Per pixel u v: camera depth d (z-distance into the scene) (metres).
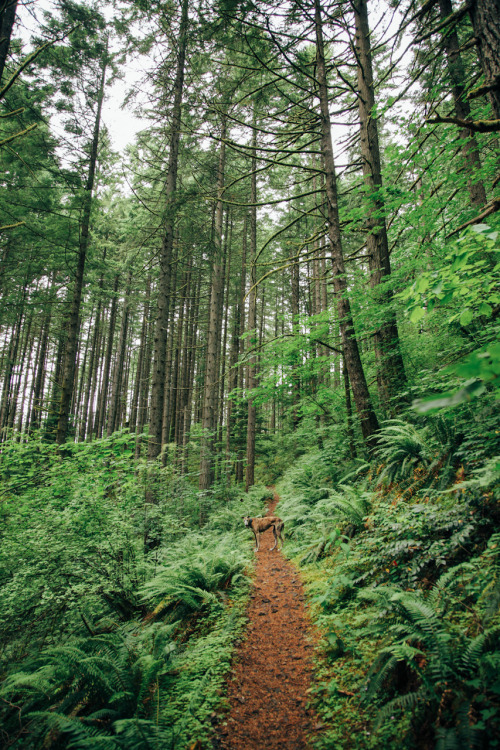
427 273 2.54
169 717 3.00
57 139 10.19
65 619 4.82
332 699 2.95
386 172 6.27
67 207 10.53
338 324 8.02
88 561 5.37
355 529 5.63
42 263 11.44
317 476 9.79
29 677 3.23
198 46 8.76
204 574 5.49
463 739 1.90
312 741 2.60
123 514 6.33
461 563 3.43
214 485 13.30
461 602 3.02
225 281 20.84
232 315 24.02
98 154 12.84
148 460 9.14
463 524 3.66
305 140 13.89
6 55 5.23
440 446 5.23
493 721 1.93
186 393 22.09
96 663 3.48
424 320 6.43
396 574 3.93
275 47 7.67
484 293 3.06
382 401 7.88
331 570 5.36
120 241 19.03
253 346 8.34
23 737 3.06
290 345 7.69
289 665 3.62
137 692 3.28
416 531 4.01
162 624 4.66
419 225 6.30
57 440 9.87
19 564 5.25
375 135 7.88
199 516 11.36
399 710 2.45
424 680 2.40
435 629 2.64
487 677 2.16
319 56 7.66
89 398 28.95
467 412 5.08
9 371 22.31
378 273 7.58
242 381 22.89
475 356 1.04
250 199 17.56
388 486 5.70
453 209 6.29
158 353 9.81
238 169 16.31
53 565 5.11
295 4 6.72
